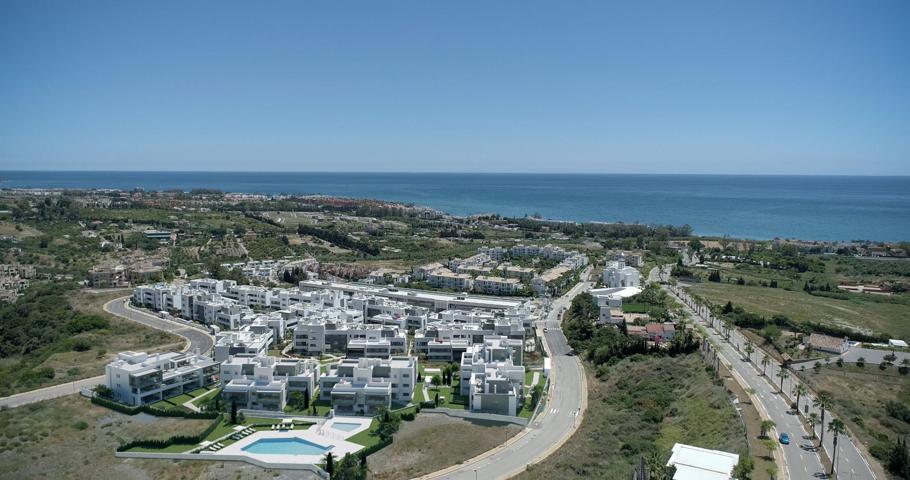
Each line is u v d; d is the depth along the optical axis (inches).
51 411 7239.2
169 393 7790.4
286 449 6432.1
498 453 6323.8
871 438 6131.9
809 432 6205.7
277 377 7711.6
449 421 7106.3
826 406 6387.8
